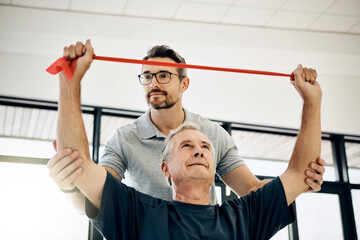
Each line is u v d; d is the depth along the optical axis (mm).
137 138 2072
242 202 1636
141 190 1999
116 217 1500
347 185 5520
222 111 5309
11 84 4707
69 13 4801
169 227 1478
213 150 1745
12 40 4711
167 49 2148
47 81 4809
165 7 4852
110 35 4832
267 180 2049
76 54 1488
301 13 5059
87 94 4910
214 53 5203
